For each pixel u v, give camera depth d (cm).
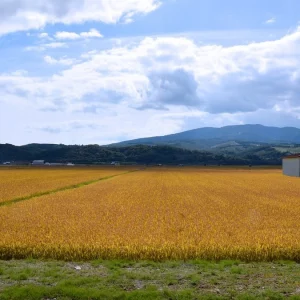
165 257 1853
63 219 2886
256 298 1310
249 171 14575
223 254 1877
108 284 1441
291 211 3516
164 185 6919
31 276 1535
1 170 13800
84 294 1309
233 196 4962
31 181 7625
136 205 3856
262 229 2534
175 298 1301
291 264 1789
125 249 1872
